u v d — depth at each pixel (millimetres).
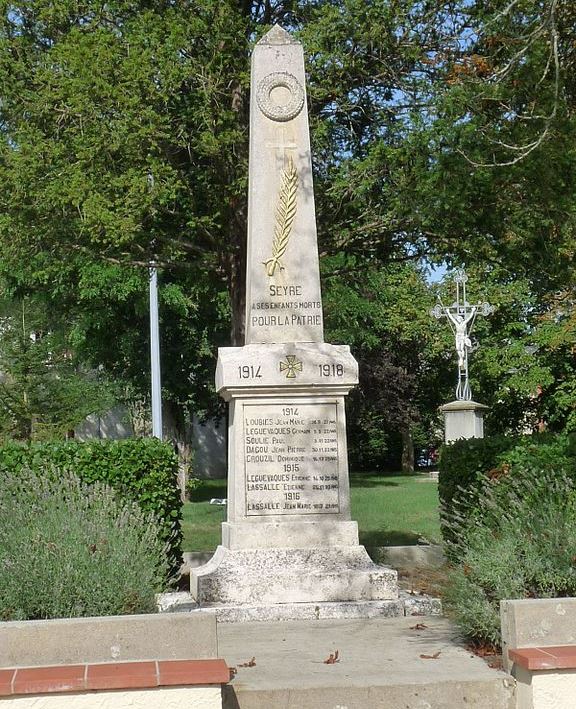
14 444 12086
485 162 12688
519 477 11609
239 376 10344
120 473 11969
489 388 36938
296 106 11164
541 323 31875
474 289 37188
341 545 10312
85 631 5914
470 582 7801
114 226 12953
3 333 31688
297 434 10469
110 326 30312
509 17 11797
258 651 7930
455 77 13312
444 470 13188
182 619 5996
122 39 13680
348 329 35344
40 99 13836
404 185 13570
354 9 13680
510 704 6566
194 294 27141
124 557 7516
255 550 10172
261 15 15477
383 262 16062
